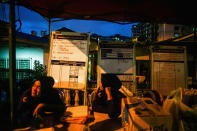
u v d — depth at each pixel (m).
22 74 6.93
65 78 3.54
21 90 5.16
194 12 3.06
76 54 3.66
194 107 2.20
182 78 4.78
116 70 4.15
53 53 3.67
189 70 9.30
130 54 4.24
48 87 2.71
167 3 2.62
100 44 4.25
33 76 6.48
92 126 2.87
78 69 3.57
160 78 4.75
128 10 3.03
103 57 4.20
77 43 3.71
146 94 3.13
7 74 7.17
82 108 2.66
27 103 2.58
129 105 2.33
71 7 2.95
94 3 2.73
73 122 2.34
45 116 2.43
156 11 3.04
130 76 4.14
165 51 4.83
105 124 2.97
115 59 4.20
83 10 3.11
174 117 2.15
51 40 3.72
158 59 4.80
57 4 2.80
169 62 4.80
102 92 3.41
